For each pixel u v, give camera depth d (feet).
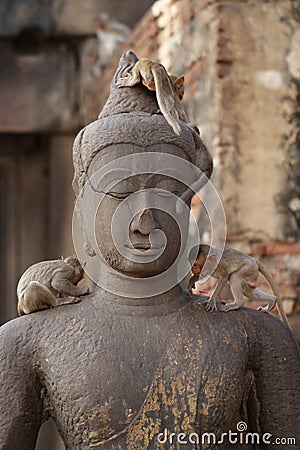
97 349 10.75
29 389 10.94
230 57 20.36
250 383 11.19
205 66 20.83
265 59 20.44
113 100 11.59
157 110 11.44
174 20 22.54
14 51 32.12
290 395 11.18
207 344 10.88
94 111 30.42
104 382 10.61
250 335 11.13
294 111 20.43
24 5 31.91
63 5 31.96
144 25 24.80
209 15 20.74
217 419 10.68
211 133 20.45
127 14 32.19
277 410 11.17
